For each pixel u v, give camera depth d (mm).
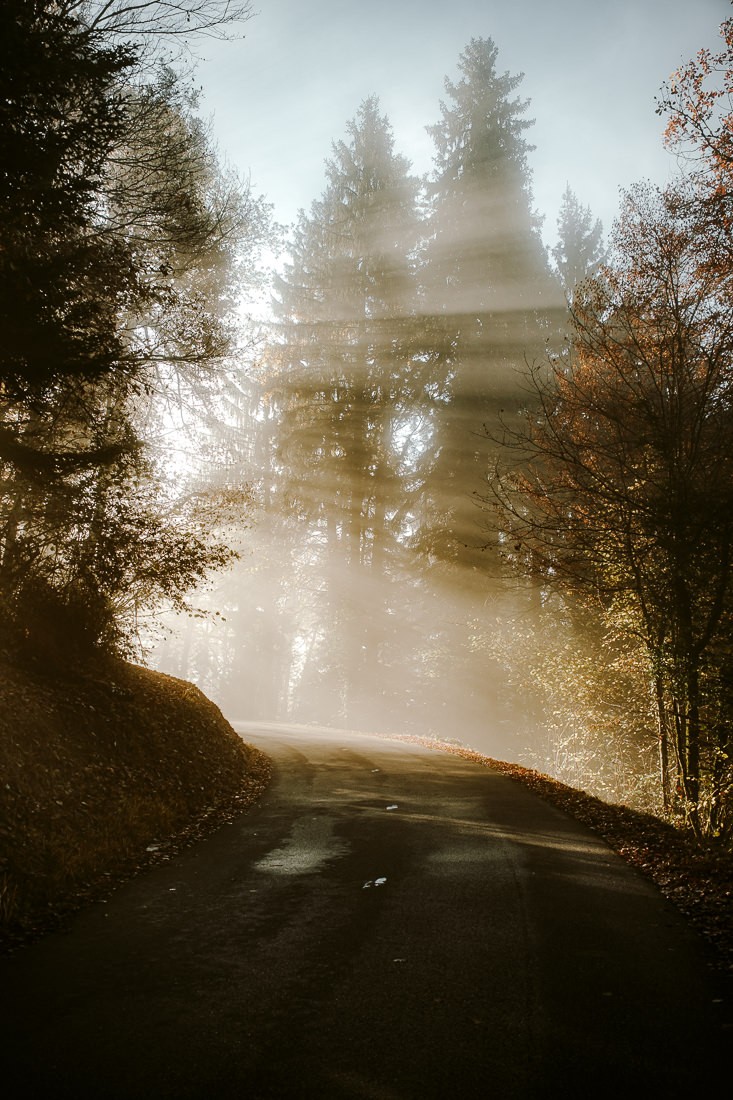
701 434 11734
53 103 9234
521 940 5957
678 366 11773
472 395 34344
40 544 12758
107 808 9406
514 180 36094
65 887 7078
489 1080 3846
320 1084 3791
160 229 13055
